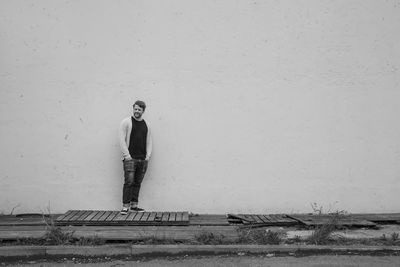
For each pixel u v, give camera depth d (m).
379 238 6.66
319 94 8.49
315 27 8.49
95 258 5.95
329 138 8.49
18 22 8.22
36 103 8.22
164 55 8.35
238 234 6.59
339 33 8.52
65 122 8.25
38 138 8.21
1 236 6.32
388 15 8.56
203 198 8.37
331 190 8.47
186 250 6.14
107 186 8.27
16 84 8.20
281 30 8.47
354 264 5.60
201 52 8.40
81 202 8.25
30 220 7.56
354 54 8.51
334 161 8.49
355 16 8.53
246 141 8.42
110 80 8.29
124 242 6.36
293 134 8.46
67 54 8.25
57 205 8.21
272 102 8.46
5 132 8.18
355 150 8.51
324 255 6.04
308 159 8.47
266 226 7.47
